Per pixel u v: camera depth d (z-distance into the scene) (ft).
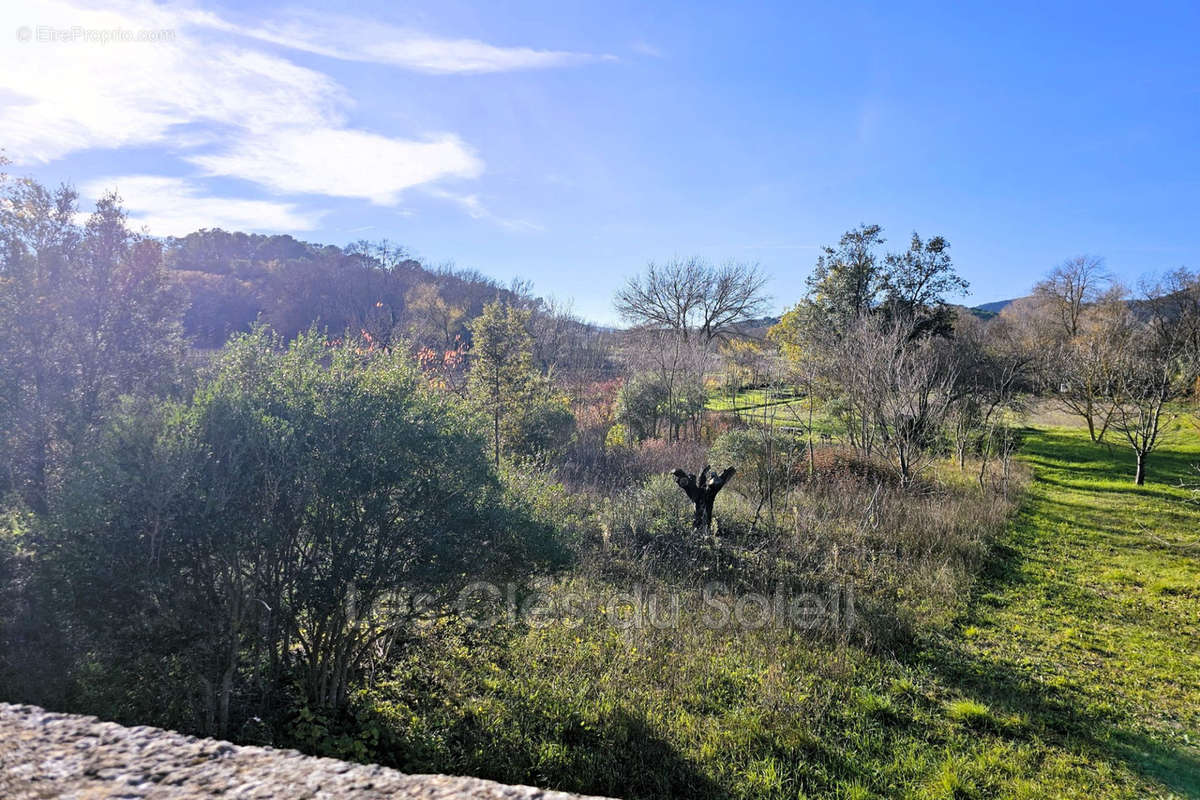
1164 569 32.60
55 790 4.66
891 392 46.98
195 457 13.21
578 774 14.26
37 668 12.85
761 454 45.70
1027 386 81.97
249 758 5.47
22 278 20.81
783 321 100.89
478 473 16.84
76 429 17.92
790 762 14.98
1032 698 18.89
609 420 65.00
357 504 14.97
